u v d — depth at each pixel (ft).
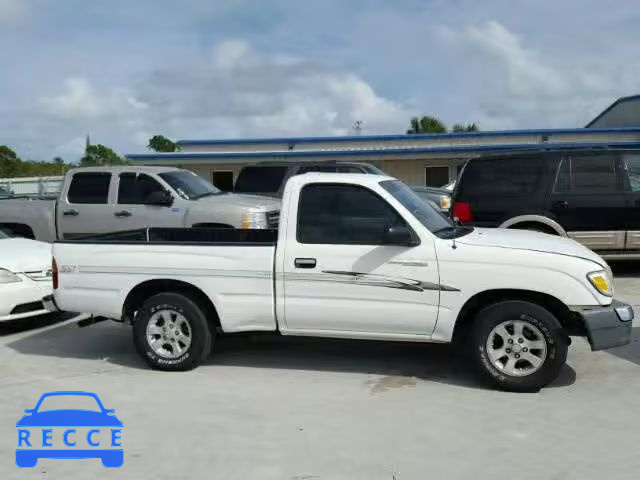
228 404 18.22
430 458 14.55
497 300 19.06
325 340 24.81
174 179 37.96
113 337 26.43
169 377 20.83
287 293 20.11
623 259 33.91
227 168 103.65
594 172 33.50
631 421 16.51
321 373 20.97
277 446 15.33
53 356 23.68
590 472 13.79
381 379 20.26
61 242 22.17
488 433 15.88
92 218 38.22
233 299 20.53
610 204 33.12
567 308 18.60
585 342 23.79
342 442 15.47
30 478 14.05
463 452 14.83
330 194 20.04
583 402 17.89
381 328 19.69
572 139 99.30
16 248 28.17
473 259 18.81
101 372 21.56
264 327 20.56
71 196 38.91
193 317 21.04
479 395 18.61
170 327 21.34
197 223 36.11
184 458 14.82
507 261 18.62
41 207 39.24
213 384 20.02
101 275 21.66
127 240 22.72
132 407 18.13
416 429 16.19
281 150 104.12
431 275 19.10
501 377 18.71
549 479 13.51
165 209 36.83
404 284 19.26
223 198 37.78
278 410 17.67
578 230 33.40
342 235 19.83
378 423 16.61
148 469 14.32
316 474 13.87
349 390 19.25
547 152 34.04
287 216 20.17
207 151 106.52
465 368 21.15
